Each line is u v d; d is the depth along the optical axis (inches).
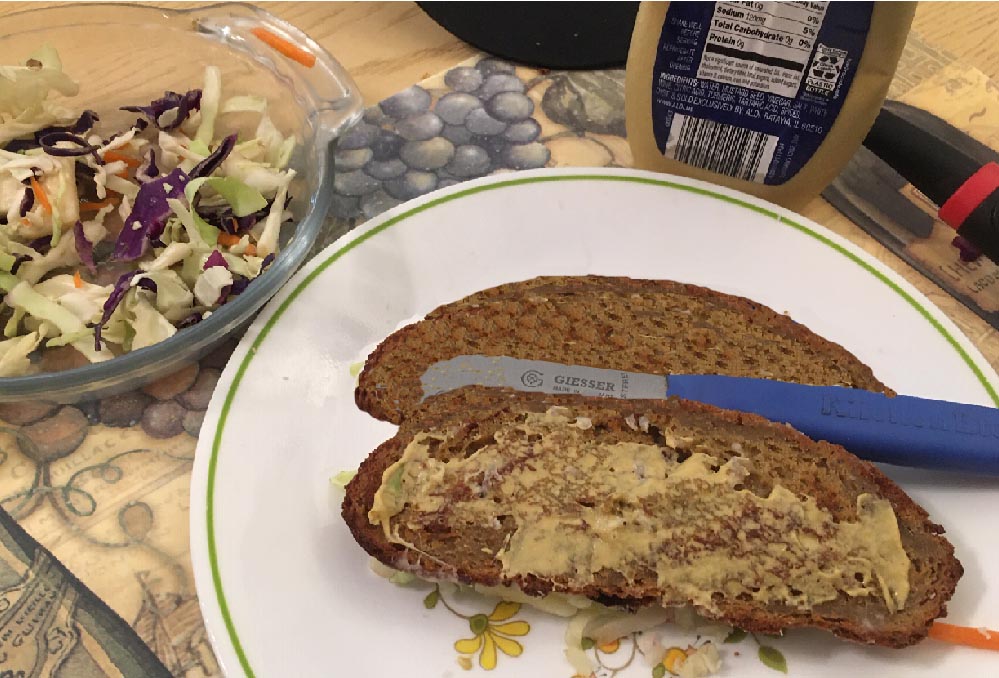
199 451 11.1
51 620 10.5
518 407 10.8
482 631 10.2
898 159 13.9
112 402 12.3
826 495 10.3
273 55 14.7
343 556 10.6
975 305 13.5
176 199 13.1
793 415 10.8
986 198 12.9
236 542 10.5
